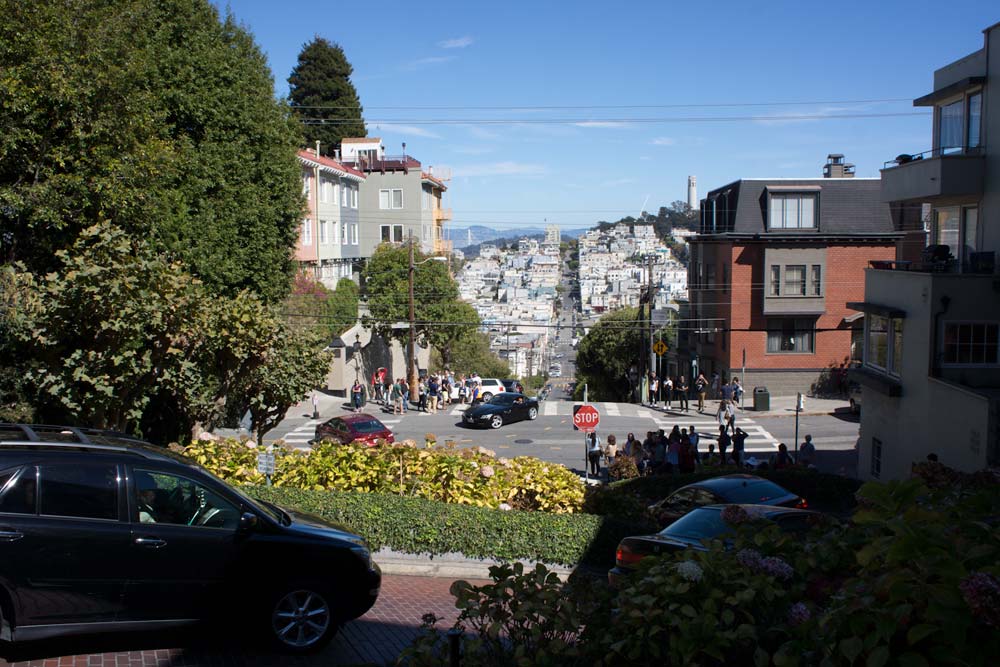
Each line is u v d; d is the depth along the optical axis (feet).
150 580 22.18
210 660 23.22
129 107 55.26
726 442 85.71
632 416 123.75
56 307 40.27
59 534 21.16
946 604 11.39
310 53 234.99
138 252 47.14
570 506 49.26
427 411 128.36
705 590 14.87
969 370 61.93
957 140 67.31
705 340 152.66
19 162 49.60
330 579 24.36
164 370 44.68
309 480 45.06
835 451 98.84
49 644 23.48
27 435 23.79
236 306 49.67
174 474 23.16
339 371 143.33
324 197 171.63
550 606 16.70
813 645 13.04
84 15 53.47
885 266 73.05
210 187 76.13
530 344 498.28
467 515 40.42
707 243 151.74
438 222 235.81
